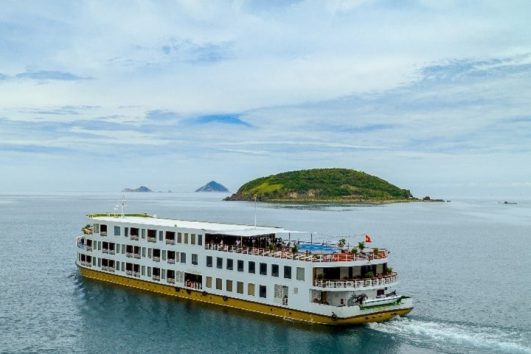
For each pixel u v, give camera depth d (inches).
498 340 2842.0
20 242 6830.7
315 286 2952.8
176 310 3314.5
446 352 2640.3
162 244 3715.6
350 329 2928.2
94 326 3036.4
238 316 3174.2
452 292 4124.0
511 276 4901.6
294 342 2755.9
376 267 3144.7
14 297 3683.6
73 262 5177.2
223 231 3390.7
